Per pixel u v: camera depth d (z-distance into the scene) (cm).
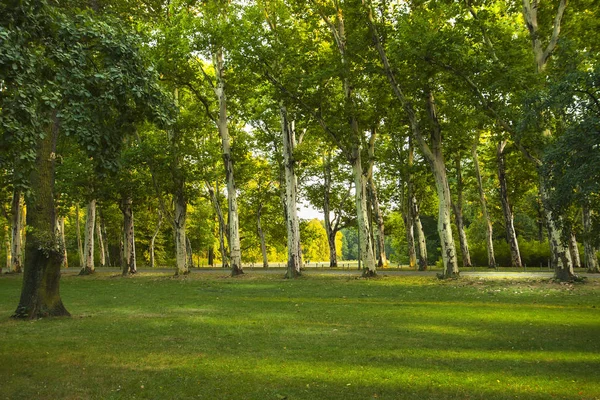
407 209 4506
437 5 2562
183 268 3562
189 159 3597
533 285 2123
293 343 1002
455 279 2511
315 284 2578
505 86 2181
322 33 3134
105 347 982
